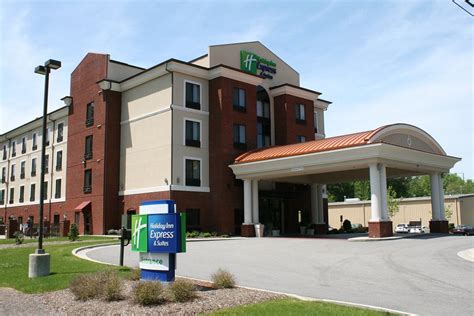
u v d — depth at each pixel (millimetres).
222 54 38906
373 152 26875
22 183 55844
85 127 42219
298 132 42469
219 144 35781
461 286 11586
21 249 23500
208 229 35469
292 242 26641
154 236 11875
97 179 39375
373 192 27203
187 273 14492
